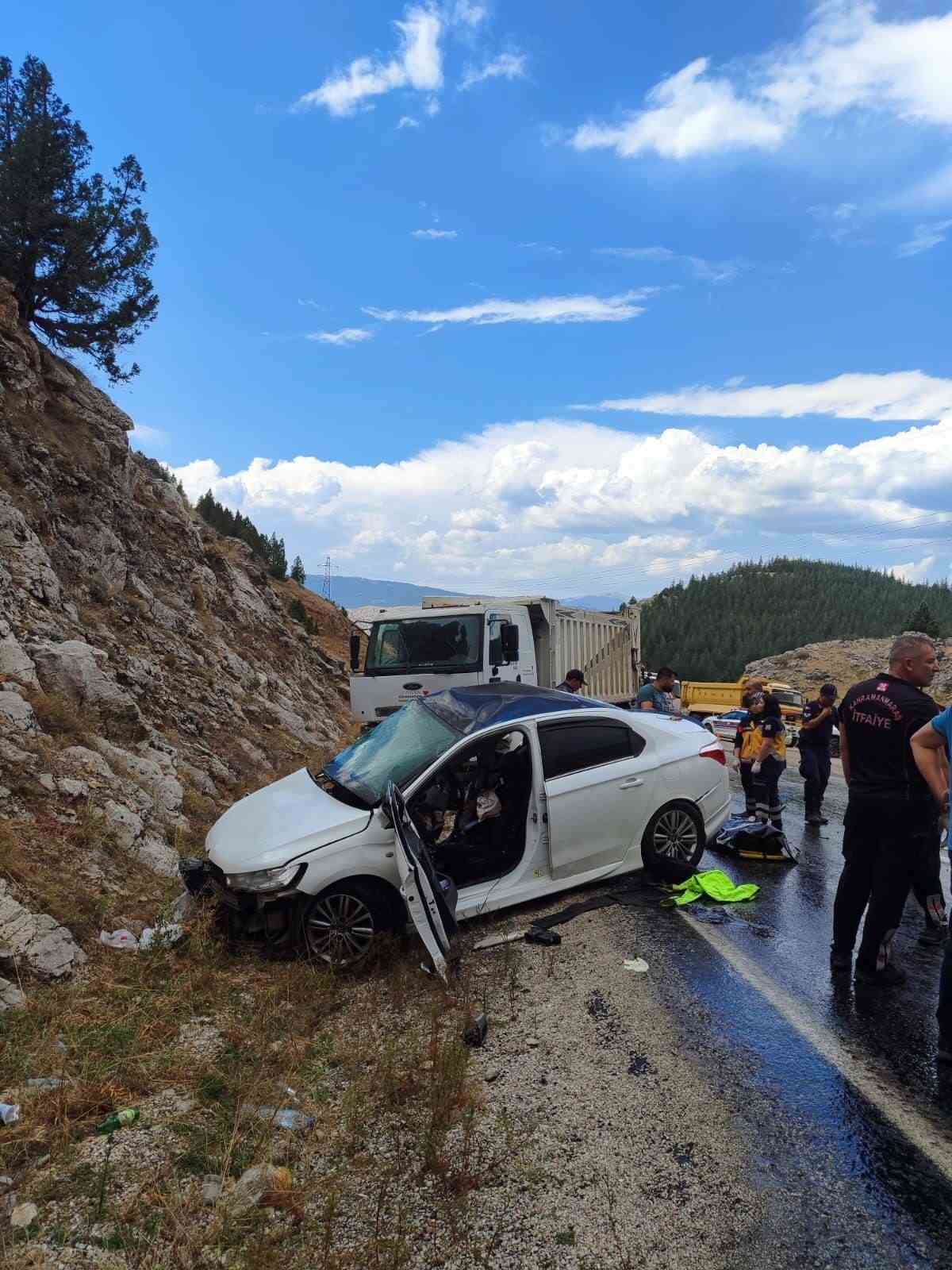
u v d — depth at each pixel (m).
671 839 6.94
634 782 6.69
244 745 13.03
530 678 13.20
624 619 18.17
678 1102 3.63
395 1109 3.65
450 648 12.22
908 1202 2.95
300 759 14.23
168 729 11.25
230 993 4.92
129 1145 3.35
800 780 15.98
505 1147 3.31
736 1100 3.64
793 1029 4.32
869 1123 3.46
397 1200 3.01
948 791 4.07
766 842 8.01
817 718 9.98
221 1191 3.06
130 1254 2.72
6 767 6.52
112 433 17.36
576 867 6.45
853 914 5.03
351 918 5.43
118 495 16.75
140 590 15.62
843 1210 2.91
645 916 6.17
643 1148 3.29
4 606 9.61
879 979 4.89
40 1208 2.96
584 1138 3.37
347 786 6.12
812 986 4.92
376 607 13.30
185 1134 3.43
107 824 6.69
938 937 5.62
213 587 20.62
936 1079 3.83
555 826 6.27
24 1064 3.86
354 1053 4.18
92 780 7.24
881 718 4.80
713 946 5.56
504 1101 3.69
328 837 5.46
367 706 12.36
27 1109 3.57
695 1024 4.41
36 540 11.55
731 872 7.59
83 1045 4.10
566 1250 2.72
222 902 5.54
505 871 6.21
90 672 9.23
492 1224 2.86
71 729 8.08
